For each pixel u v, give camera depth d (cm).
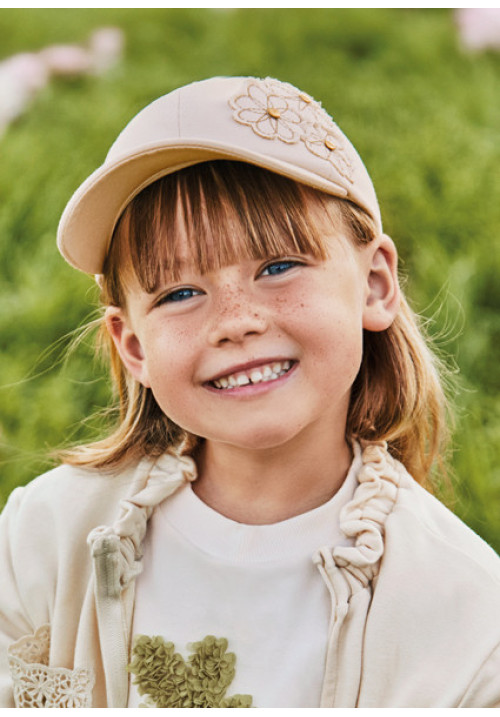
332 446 143
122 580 143
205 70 459
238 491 143
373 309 142
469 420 247
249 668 135
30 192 348
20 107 419
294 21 486
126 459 157
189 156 131
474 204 318
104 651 142
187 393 132
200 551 142
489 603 129
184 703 137
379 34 479
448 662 127
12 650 151
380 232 144
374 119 383
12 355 283
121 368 168
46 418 259
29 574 154
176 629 140
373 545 134
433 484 186
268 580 137
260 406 129
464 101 404
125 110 411
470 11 481
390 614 130
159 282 132
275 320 128
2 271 320
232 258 128
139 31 499
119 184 134
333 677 131
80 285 297
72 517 153
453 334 271
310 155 132
